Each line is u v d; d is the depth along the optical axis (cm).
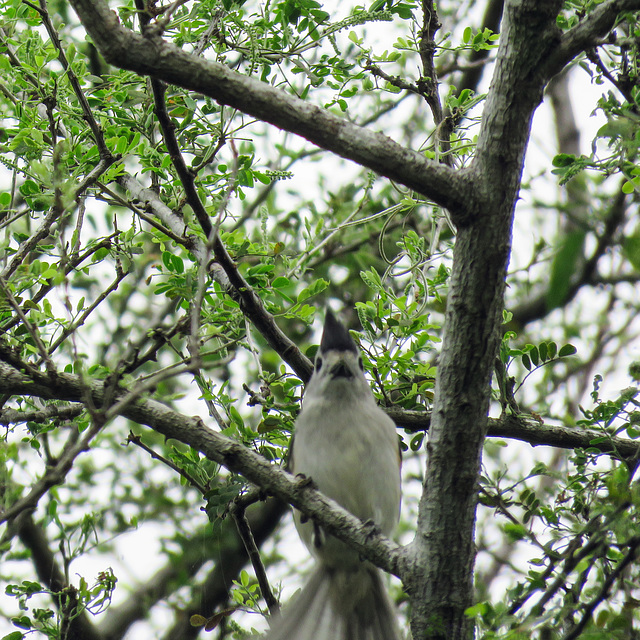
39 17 884
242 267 900
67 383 702
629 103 759
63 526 986
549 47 627
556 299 410
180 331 753
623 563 595
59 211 659
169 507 1314
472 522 678
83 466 1282
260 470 717
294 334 1444
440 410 667
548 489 855
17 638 805
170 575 1328
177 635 1232
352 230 1376
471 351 652
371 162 630
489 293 646
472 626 680
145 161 847
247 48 820
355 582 905
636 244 446
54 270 704
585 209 591
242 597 918
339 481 903
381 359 888
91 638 1168
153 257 1398
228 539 1283
